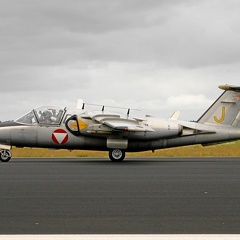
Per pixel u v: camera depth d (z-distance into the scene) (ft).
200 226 50.80
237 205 64.59
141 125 153.99
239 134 163.43
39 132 154.51
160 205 64.54
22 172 114.21
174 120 161.99
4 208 62.18
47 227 50.39
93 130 153.17
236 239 43.39
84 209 61.41
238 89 162.91
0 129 153.89
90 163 146.72
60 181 94.32
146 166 134.62
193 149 253.44
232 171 118.62
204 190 80.48
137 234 46.32
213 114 163.73
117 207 63.00
